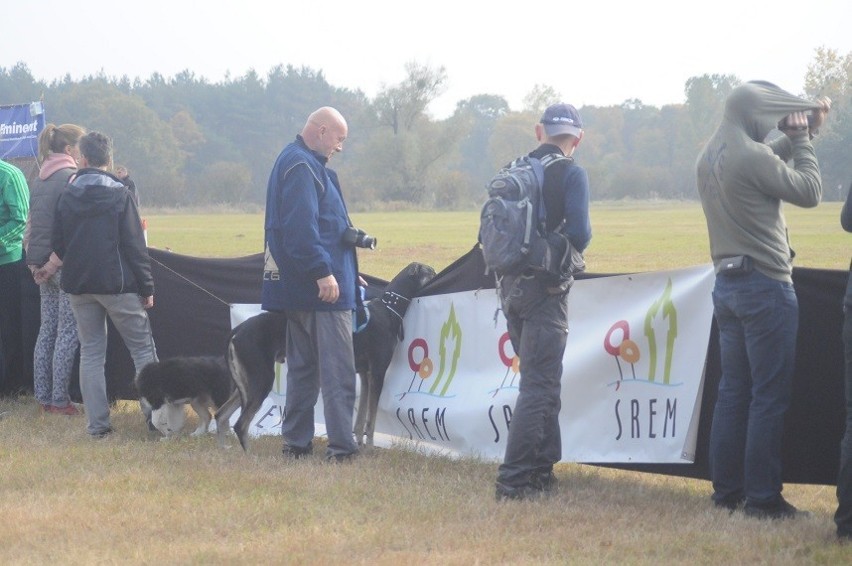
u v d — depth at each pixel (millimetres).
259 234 55250
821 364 6754
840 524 5723
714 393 7078
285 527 6051
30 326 10648
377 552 5594
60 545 5723
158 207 126188
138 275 8602
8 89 178625
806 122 6047
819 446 6832
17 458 7902
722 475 6398
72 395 10289
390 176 119500
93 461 7828
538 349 6516
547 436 6816
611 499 6789
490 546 5684
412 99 119312
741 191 5852
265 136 180500
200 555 5480
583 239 6309
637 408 7289
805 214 74688
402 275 8625
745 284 5914
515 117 146625
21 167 13438
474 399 8141
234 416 9453
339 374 7781
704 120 150250
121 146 150750
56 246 8578
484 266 8227
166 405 8625
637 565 5328
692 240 44688
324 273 7426
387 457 8062
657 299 7227
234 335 8141
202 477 7273
